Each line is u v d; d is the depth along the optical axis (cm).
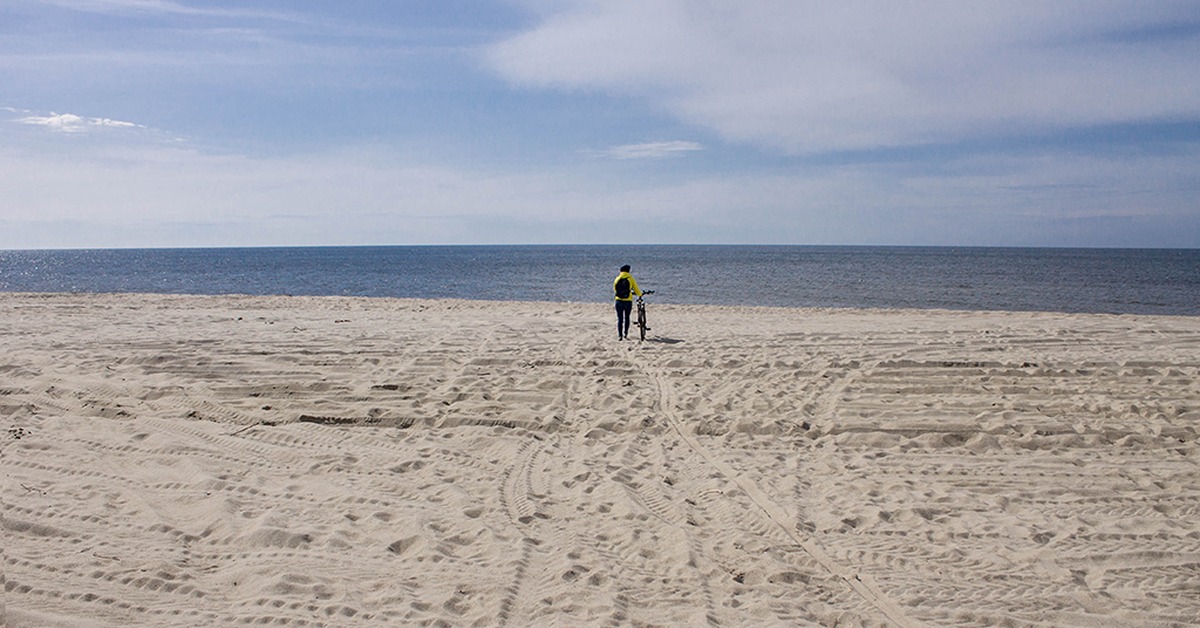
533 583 520
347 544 577
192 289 4691
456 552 573
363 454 825
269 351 1265
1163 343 1442
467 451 860
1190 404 1015
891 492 747
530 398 1055
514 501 695
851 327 1738
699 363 1261
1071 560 596
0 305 2255
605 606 487
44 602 452
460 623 462
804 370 1195
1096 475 800
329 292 4453
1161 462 839
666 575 551
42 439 814
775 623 478
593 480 759
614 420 967
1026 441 902
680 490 745
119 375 1103
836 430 942
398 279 5953
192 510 641
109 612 450
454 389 1068
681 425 962
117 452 793
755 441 909
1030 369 1178
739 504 706
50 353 1235
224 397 1023
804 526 653
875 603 518
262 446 838
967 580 557
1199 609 518
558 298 4088
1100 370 1177
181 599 478
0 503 616
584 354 1320
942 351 1335
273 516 618
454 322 1825
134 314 1967
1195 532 652
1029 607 515
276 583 498
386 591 498
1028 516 693
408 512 648
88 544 550
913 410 1004
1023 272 6738
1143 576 570
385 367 1178
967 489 762
